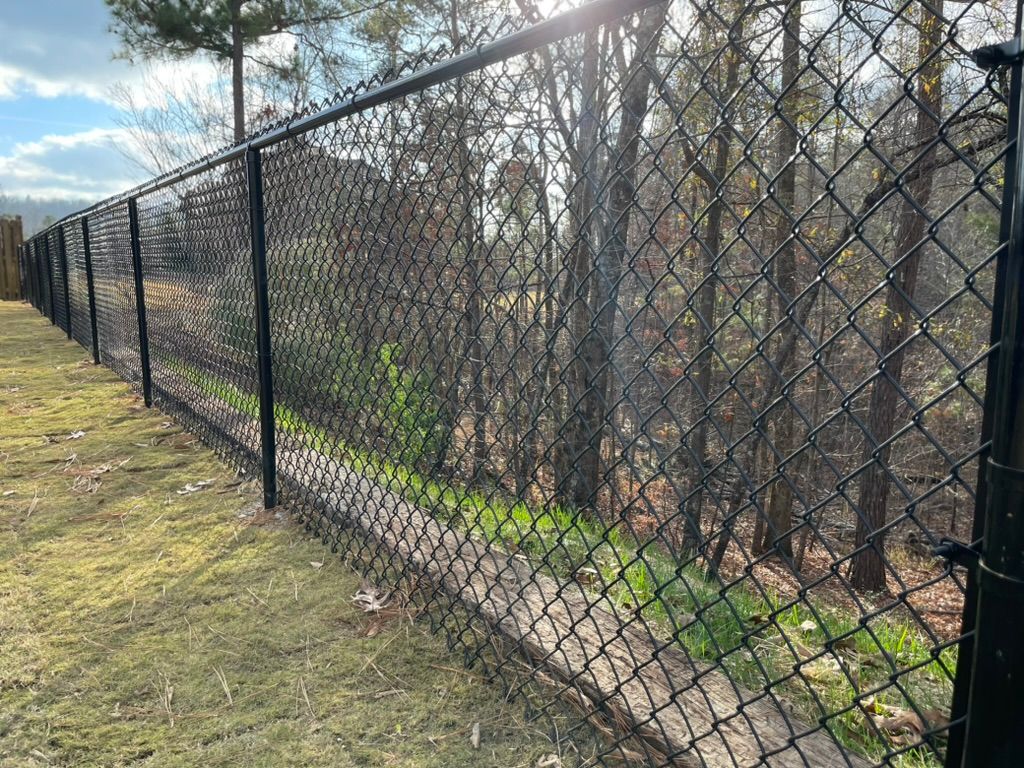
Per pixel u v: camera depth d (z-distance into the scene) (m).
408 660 1.76
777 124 3.24
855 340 6.30
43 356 7.07
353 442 2.41
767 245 5.02
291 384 2.70
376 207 2.10
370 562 2.25
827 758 1.25
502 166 1.54
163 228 4.18
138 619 1.98
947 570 0.80
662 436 6.32
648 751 1.33
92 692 1.64
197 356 3.77
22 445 3.80
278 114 11.31
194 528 2.64
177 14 10.09
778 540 1.05
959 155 0.75
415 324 2.25
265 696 1.63
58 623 1.95
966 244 3.60
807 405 7.55
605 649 1.60
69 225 7.54
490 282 1.92
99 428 4.15
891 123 2.72
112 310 5.80
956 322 4.54
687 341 5.26
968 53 0.71
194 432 3.91
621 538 2.96
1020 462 0.66
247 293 2.96
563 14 1.18
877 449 0.88
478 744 1.46
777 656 1.80
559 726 1.50
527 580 2.03
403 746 1.46
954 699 0.80
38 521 2.72
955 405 5.95
